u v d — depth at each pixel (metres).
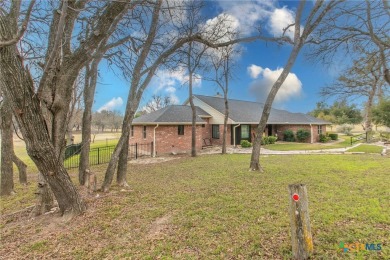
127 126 6.99
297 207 2.86
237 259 3.01
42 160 4.18
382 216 3.98
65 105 4.72
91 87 8.20
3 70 3.51
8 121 7.42
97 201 5.69
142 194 6.30
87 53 4.56
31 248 3.67
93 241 3.78
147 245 3.54
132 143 19.00
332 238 3.31
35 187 8.35
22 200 6.80
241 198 5.46
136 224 4.33
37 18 5.33
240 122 19.02
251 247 3.25
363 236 3.34
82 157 8.14
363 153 13.26
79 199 4.93
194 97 22.62
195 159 13.27
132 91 6.99
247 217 4.29
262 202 5.10
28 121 3.85
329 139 23.30
